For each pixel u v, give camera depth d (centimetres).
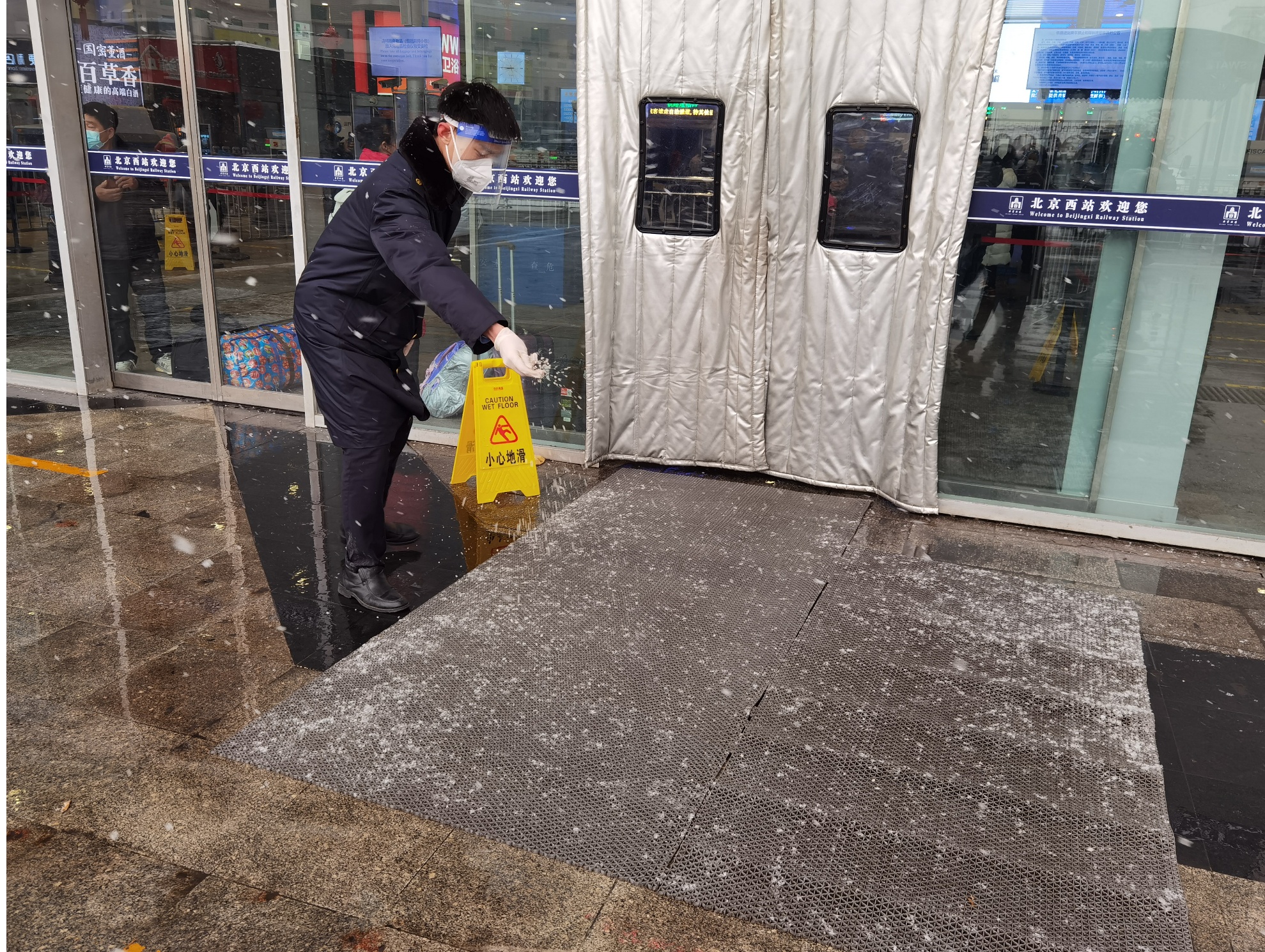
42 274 586
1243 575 382
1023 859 216
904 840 221
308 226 522
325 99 496
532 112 462
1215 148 372
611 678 288
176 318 582
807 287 436
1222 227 377
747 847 218
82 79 552
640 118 437
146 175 557
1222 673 304
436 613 326
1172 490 413
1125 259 395
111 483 448
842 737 261
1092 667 303
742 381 459
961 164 383
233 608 331
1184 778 251
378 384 323
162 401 587
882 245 417
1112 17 371
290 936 190
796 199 427
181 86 532
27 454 485
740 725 265
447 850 215
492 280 493
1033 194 397
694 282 453
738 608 335
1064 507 429
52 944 186
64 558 367
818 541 397
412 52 474
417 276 286
